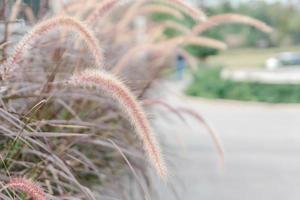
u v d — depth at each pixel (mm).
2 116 2209
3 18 2764
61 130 2705
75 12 3328
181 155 5422
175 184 5207
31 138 2354
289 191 5938
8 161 2320
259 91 17641
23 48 2127
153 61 4586
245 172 6719
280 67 32031
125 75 3670
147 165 3322
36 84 2619
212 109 15203
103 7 2652
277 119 13016
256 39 41094
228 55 39969
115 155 3213
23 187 1812
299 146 8984
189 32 4047
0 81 2252
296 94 17312
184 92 18453
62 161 2322
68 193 2426
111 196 3078
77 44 2857
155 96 4805
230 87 17906
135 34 4898
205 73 19156
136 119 1918
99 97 2947
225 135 10086
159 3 4445
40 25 2104
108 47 3842
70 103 2887
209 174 6352
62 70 2939
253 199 5539
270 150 8523
